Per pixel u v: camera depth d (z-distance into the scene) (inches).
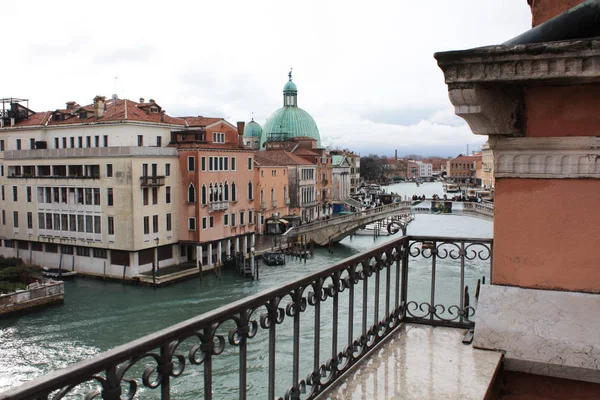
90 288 1769.2
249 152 2268.7
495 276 144.3
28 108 2271.2
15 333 1298.0
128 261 1856.5
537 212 136.1
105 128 1968.5
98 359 79.7
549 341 139.6
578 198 131.5
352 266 168.7
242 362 115.3
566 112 128.8
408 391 148.8
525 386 145.3
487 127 129.7
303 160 3412.9
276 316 127.6
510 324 142.6
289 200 3139.8
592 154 128.0
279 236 2578.7
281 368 888.9
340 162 4360.2
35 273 1988.2
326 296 154.2
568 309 136.4
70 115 2140.7
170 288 1770.4
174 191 1983.3
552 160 132.0
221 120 2187.5
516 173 136.4
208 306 1547.7
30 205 2048.5
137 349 86.3
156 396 802.8
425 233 2679.6
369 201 4771.2
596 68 106.9
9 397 66.6
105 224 1861.5
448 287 1285.7
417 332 203.8
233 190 2165.4
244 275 1931.6
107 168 1849.2
